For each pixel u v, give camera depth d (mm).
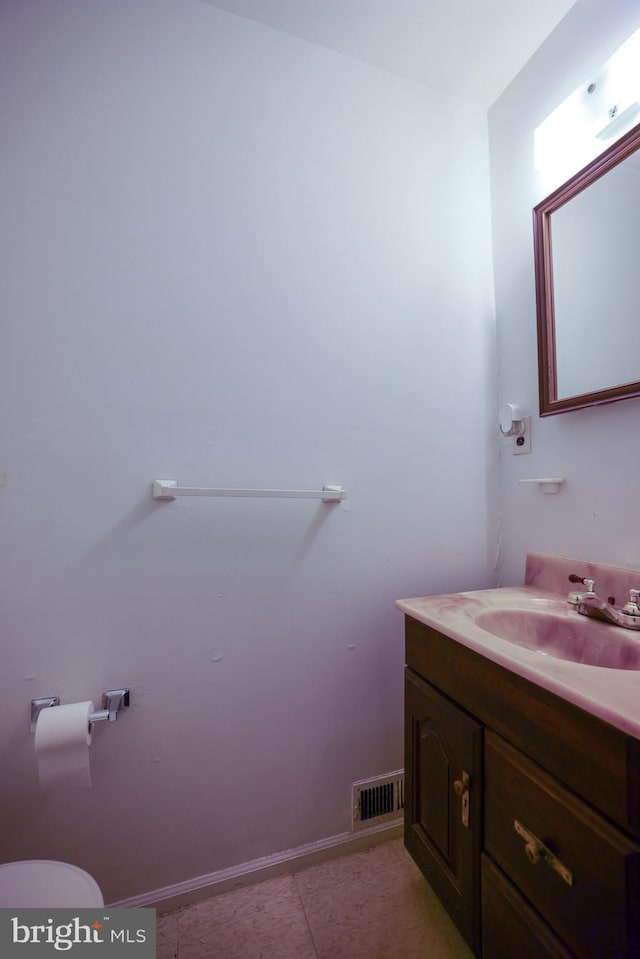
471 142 1385
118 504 975
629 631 833
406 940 950
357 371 1212
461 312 1355
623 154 966
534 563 1212
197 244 1046
